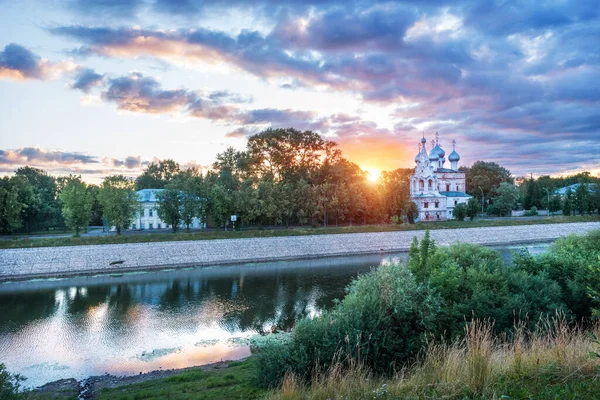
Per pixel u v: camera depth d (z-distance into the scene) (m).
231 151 122.44
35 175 129.12
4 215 78.12
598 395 9.33
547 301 23.75
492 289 23.69
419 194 130.50
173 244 74.12
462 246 32.03
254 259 77.56
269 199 92.56
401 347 20.52
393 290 21.73
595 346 12.34
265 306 46.03
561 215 133.38
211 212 90.62
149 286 56.34
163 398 21.62
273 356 21.12
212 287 55.41
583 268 25.67
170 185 87.12
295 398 14.52
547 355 12.35
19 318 42.66
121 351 33.78
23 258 63.81
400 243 93.56
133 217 87.75
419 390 11.95
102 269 66.19
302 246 84.19
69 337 37.12
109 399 22.97
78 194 78.81
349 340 19.69
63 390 25.84
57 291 53.84
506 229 105.38
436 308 21.00
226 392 21.11
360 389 13.53
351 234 91.19
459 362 12.70
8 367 30.75
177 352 33.38
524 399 9.78
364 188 107.50
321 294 51.09
